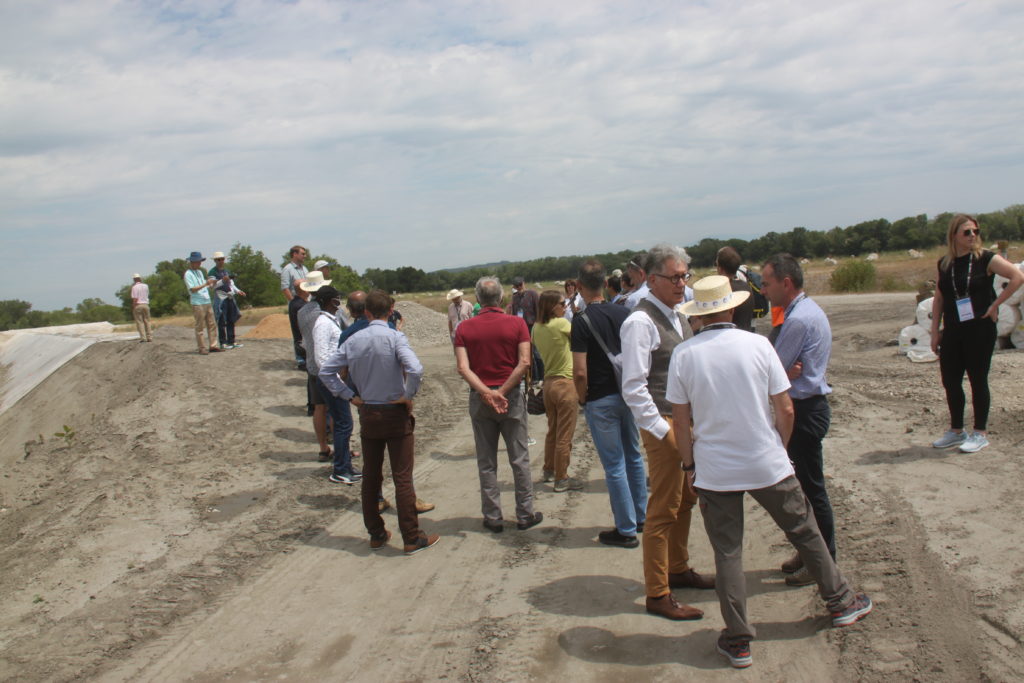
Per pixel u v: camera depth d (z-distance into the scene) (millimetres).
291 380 12867
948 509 4922
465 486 7230
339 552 5707
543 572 5008
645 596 4504
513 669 3793
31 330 34469
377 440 5570
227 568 5477
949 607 3760
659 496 4117
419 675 3826
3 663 4184
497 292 5723
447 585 4949
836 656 3578
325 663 4035
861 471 6020
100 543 5973
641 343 4145
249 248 64375
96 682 3934
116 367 16266
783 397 3525
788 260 4105
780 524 3676
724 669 3602
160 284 76062
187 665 4086
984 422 5992
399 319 10195
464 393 12531
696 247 82625
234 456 8672
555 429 7141
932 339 6285
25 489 8352
